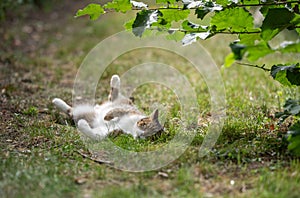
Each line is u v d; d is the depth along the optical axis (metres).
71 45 17.44
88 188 6.75
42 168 7.25
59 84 12.97
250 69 13.69
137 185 6.80
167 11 7.95
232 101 10.90
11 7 16.62
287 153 7.68
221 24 7.93
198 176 7.09
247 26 7.91
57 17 21.11
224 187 6.75
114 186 6.79
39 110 10.51
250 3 8.01
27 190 6.57
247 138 8.40
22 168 7.23
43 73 14.02
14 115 10.03
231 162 7.48
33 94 11.84
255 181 6.89
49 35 18.72
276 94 11.01
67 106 10.09
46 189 6.58
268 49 6.50
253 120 9.33
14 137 8.82
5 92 11.68
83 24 20.28
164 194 6.57
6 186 6.66
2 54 15.27
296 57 11.33
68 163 7.57
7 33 17.83
